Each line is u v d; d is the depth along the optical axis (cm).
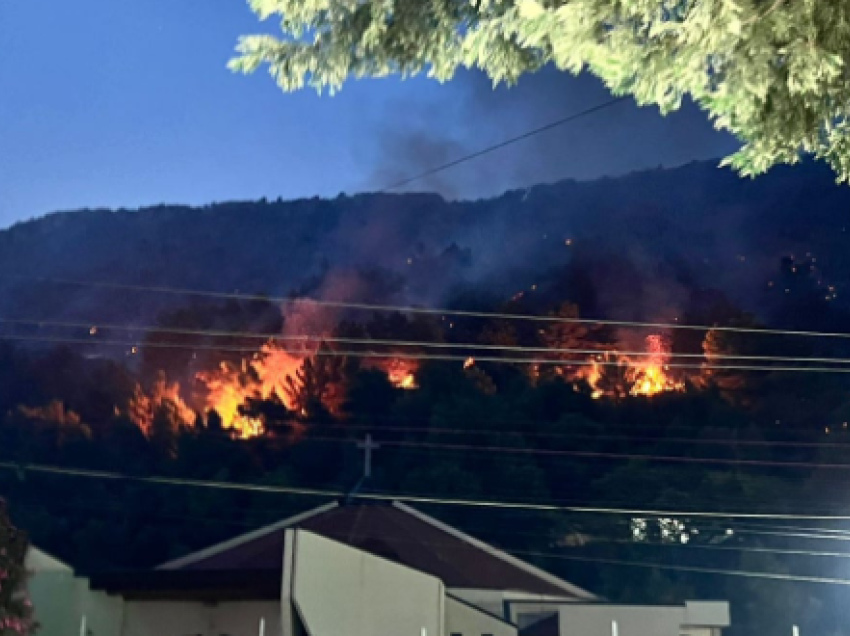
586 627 2269
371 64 570
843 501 3278
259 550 2261
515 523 3562
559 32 479
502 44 549
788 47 447
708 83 463
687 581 3294
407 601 1770
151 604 1794
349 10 554
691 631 2464
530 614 2394
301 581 1581
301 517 2633
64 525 3466
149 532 3478
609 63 478
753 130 501
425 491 3609
